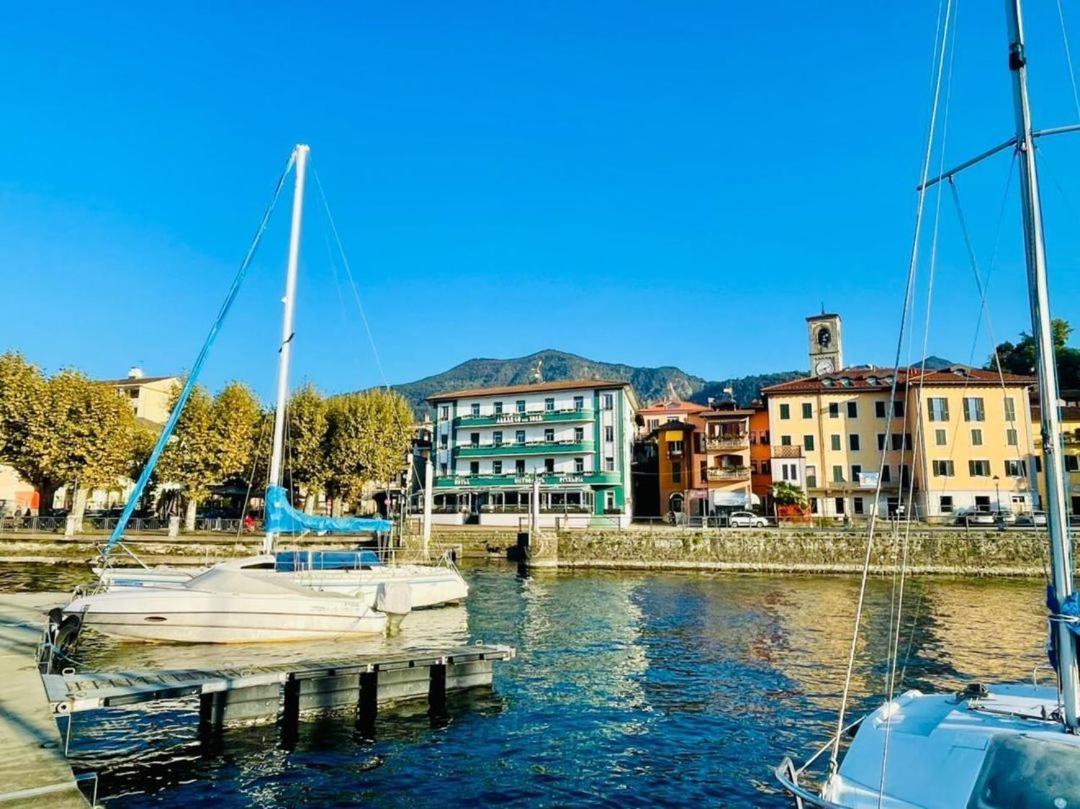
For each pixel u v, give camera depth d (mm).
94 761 11367
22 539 40062
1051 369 6566
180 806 9938
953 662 19047
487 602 30734
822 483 62969
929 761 6973
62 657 15820
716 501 64250
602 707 14867
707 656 19844
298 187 26969
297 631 19453
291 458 53156
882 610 28891
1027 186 6840
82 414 46406
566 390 70438
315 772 11234
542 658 19453
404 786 10797
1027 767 6199
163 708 13945
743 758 12008
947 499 58500
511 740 12828
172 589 18891
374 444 54969
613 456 67750
